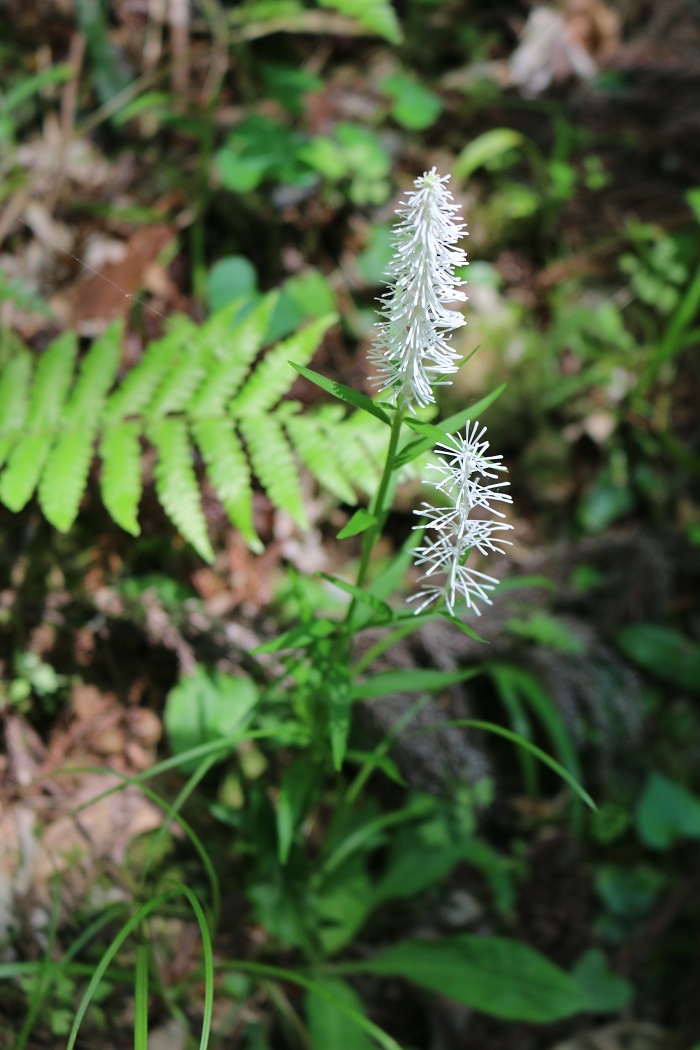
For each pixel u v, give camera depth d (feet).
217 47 1.45
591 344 1.45
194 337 1.03
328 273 1.38
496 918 1.14
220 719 1.03
